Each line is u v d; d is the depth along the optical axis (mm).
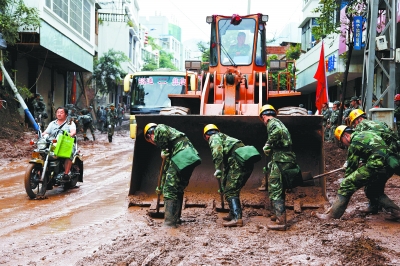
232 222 6375
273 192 6316
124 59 38812
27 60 23578
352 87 24031
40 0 19562
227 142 6609
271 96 10164
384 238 5781
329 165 11789
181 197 6508
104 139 23969
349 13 14469
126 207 7660
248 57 10789
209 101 10617
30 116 11656
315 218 6730
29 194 8289
